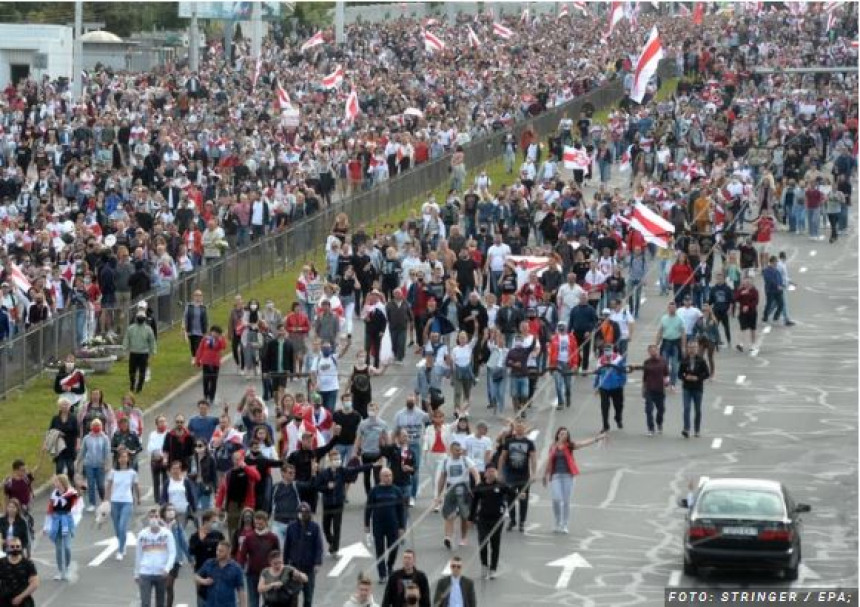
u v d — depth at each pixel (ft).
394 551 187.01
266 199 339.57
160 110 438.40
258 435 192.44
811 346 291.58
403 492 195.62
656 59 335.67
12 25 559.38
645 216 297.53
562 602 183.42
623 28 619.26
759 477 226.58
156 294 294.05
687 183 346.54
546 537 204.95
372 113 454.40
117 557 198.59
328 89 470.39
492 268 296.51
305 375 247.50
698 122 409.90
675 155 400.88
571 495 218.59
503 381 249.96
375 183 372.38
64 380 228.43
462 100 466.29
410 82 486.38
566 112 466.70
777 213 378.32
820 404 260.42
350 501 216.74
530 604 182.70
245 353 271.69
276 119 427.33
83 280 280.31
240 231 337.93
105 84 463.42
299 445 195.62
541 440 239.50
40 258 297.94
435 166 399.24
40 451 235.81
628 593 185.98
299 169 375.45
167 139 379.55
